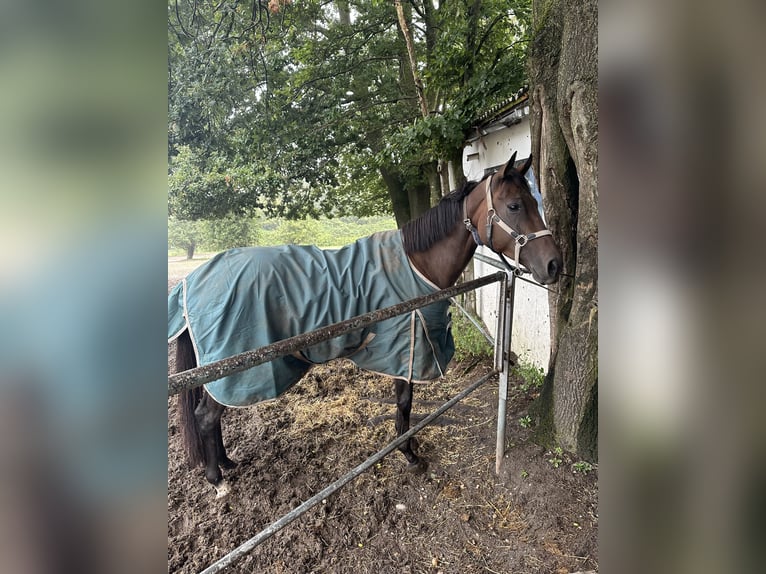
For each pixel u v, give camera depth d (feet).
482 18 14.64
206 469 6.44
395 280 6.26
